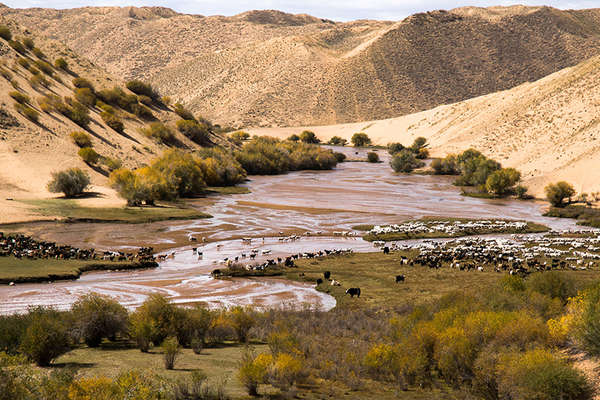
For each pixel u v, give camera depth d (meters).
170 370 21.03
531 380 18.39
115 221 84.75
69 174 98.50
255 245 75.00
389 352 23.39
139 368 21.00
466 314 27.56
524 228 93.31
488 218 104.69
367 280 54.72
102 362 22.17
